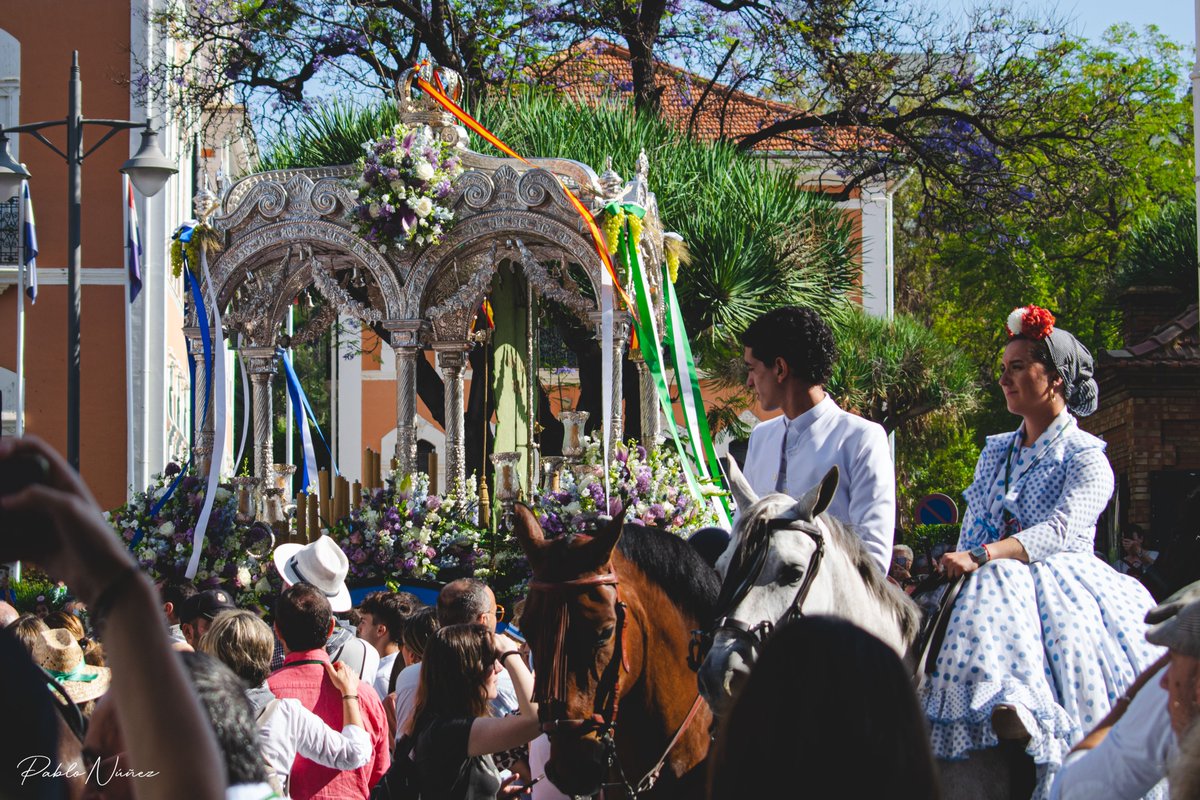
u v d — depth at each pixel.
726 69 21.31
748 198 17.08
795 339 5.23
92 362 22.16
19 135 22.28
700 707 4.40
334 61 19.94
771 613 4.16
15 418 21.91
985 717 4.51
